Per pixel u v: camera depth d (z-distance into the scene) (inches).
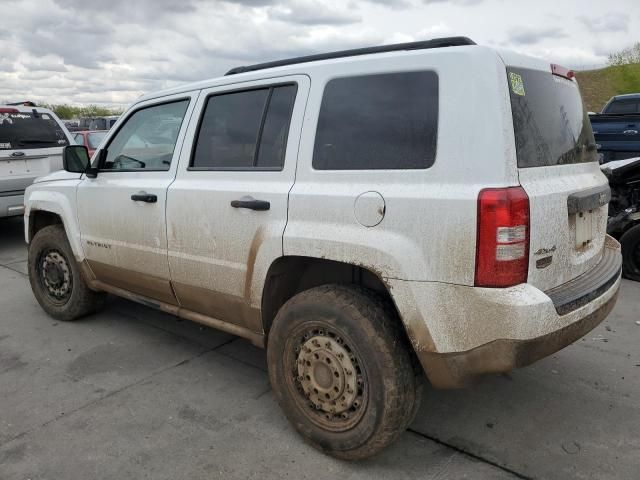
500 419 126.1
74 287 182.5
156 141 148.8
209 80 138.2
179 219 136.2
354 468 109.4
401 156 99.7
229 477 107.0
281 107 120.3
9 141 294.7
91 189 163.8
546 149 101.7
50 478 107.1
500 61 94.3
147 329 183.6
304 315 110.2
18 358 162.1
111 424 125.7
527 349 90.6
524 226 89.7
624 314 188.7
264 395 138.7
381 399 101.6
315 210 108.4
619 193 240.2
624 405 131.1
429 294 95.0
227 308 132.0
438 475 107.1
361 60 108.0
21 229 362.0
